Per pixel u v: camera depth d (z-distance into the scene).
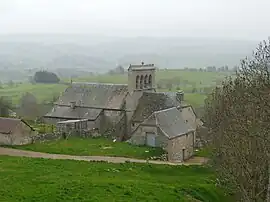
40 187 38.91
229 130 40.53
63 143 79.00
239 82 49.62
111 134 89.19
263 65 43.84
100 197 37.25
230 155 40.28
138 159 68.12
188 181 52.00
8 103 135.12
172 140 75.88
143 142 78.44
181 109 89.31
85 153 69.81
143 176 52.03
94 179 44.72
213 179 54.38
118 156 69.12
